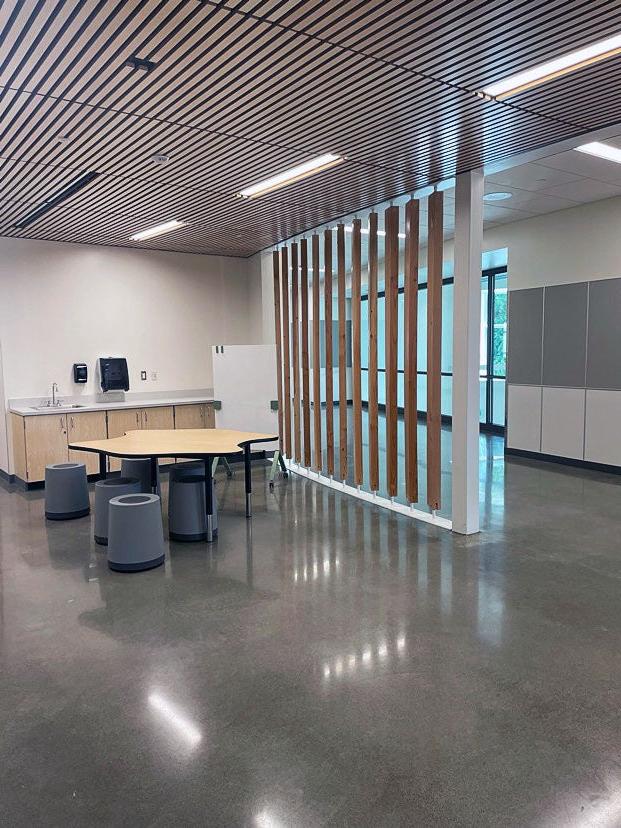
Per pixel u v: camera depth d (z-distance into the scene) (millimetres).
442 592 4133
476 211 5086
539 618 3721
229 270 9078
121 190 5379
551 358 8305
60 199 5676
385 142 4297
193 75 3221
